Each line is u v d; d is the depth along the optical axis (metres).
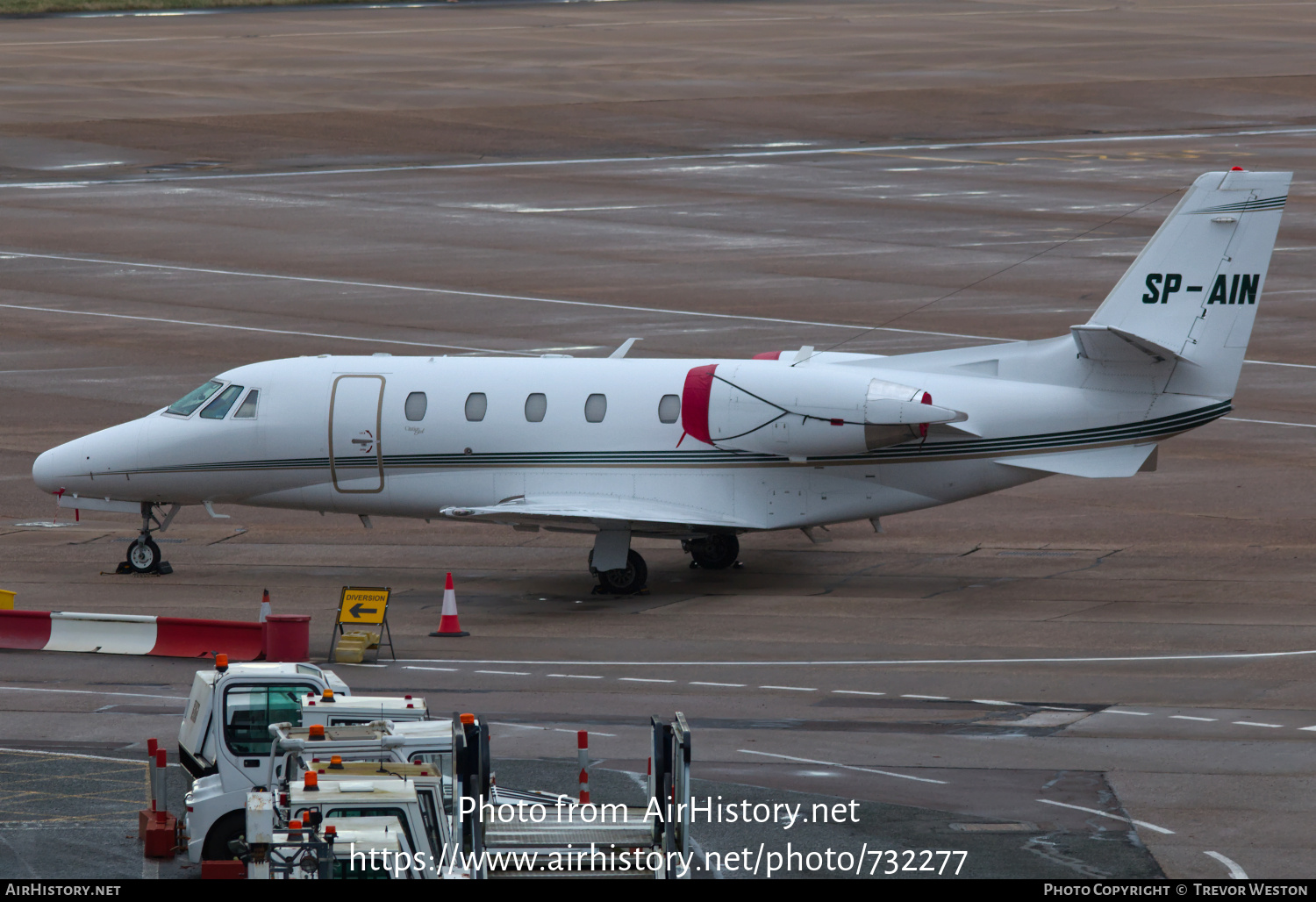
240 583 120.81
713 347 183.62
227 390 123.25
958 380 114.94
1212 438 156.62
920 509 116.75
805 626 105.94
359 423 120.44
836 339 187.00
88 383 176.88
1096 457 113.50
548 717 85.12
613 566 115.31
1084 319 194.75
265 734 64.38
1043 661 96.06
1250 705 86.25
